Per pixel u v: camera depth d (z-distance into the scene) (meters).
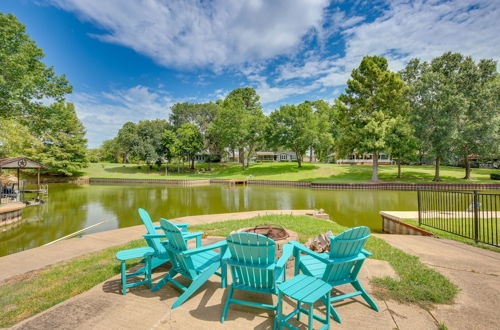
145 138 53.16
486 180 27.84
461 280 3.56
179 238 2.96
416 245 5.46
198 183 35.62
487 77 26.09
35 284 3.93
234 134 42.88
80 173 44.06
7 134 17.03
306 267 3.05
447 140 25.14
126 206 16.03
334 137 52.91
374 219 11.66
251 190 26.72
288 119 42.28
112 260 4.99
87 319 2.64
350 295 2.79
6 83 18.05
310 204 16.61
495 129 23.73
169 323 2.55
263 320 2.62
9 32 18.88
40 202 16.98
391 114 30.81
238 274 2.74
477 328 2.46
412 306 2.89
